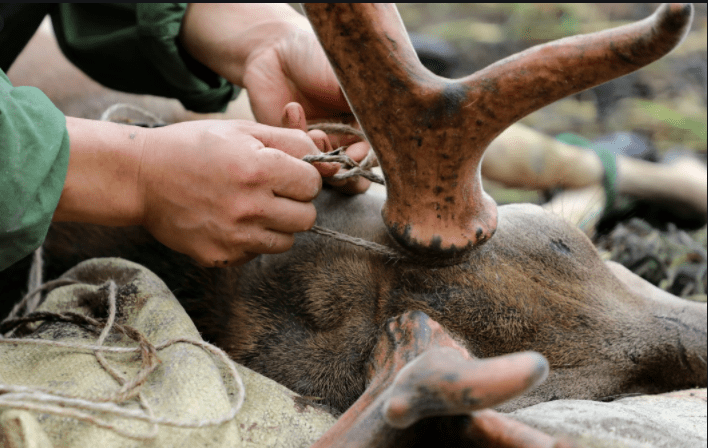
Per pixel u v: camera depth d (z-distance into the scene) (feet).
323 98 4.82
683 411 4.00
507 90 3.14
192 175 3.68
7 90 3.46
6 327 4.09
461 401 2.38
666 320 4.58
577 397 4.23
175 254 4.67
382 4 3.10
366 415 3.06
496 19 14.16
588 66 2.95
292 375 4.22
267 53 5.12
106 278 4.42
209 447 3.22
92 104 7.56
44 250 5.09
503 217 4.40
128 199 3.78
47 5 6.10
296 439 3.55
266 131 3.87
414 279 4.11
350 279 4.23
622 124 10.94
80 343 3.65
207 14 5.74
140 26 5.78
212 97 6.46
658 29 2.68
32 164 3.37
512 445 2.71
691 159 9.04
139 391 3.25
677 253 7.38
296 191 3.78
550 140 8.77
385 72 3.18
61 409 2.80
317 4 3.02
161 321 3.88
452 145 3.36
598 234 7.80
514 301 4.09
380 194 4.72
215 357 3.85
